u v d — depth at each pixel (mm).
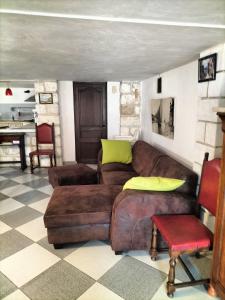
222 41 1818
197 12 1269
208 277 1870
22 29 1543
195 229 1779
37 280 1858
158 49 2098
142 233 2100
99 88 5078
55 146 5078
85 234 2229
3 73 3725
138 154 3809
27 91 7730
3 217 2879
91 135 5297
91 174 3520
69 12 1275
